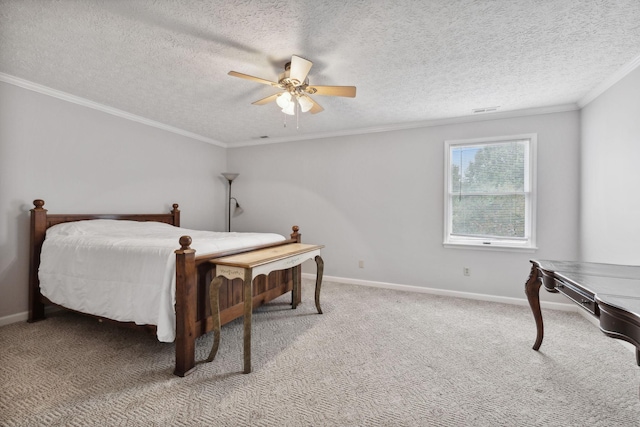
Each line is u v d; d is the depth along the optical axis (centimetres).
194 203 458
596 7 165
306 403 160
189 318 187
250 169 499
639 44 201
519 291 336
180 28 188
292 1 161
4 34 196
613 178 249
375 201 410
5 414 148
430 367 199
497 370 195
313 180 451
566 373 192
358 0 160
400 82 264
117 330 255
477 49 210
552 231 321
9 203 266
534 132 328
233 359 207
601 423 146
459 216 369
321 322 277
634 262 222
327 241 441
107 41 204
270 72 248
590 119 288
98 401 159
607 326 119
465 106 322
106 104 330
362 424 145
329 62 229
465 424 146
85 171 320
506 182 345
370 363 203
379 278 408
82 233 269
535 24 181
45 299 267
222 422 145
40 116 284
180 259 185
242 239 266
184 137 440
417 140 385
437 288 375
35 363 198
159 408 154
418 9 167
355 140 422
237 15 174
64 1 163
